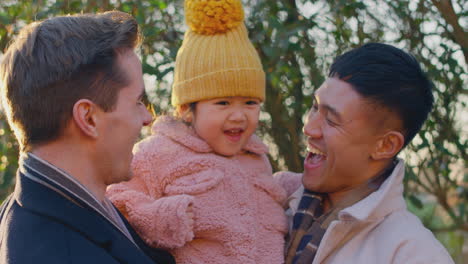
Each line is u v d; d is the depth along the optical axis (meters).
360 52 1.37
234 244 1.36
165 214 1.26
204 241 1.39
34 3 2.25
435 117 2.39
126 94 1.07
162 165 1.42
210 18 1.44
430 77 2.29
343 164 1.38
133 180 1.41
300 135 2.58
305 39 2.34
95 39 1.02
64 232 0.95
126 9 2.17
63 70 0.98
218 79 1.43
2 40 2.31
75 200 1.00
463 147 2.41
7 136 2.30
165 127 1.49
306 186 1.47
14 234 0.93
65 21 1.02
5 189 2.41
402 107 1.32
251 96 1.47
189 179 1.41
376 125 1.33
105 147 1.06
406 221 1.35
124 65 1.06
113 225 1.06
